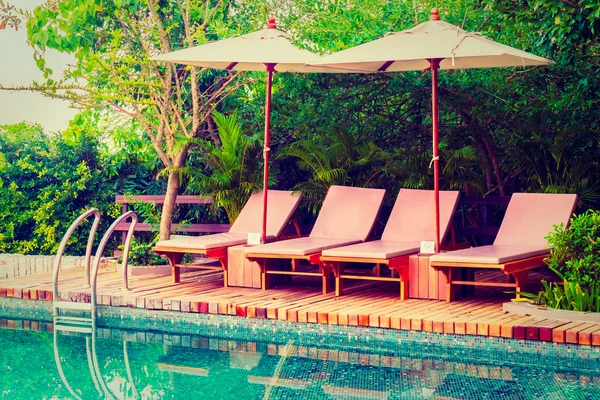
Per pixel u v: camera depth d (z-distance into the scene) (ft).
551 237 23.68
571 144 33.50
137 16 38.58
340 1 39.47
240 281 29.66
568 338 20.88
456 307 25.02
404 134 39.14
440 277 26.30
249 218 33.17
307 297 27.32
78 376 20.24
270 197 33.71
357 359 21.91
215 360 21.90
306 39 39.75
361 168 35.65
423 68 30.22
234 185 35.63
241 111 40.45
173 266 30.86
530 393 18.11
